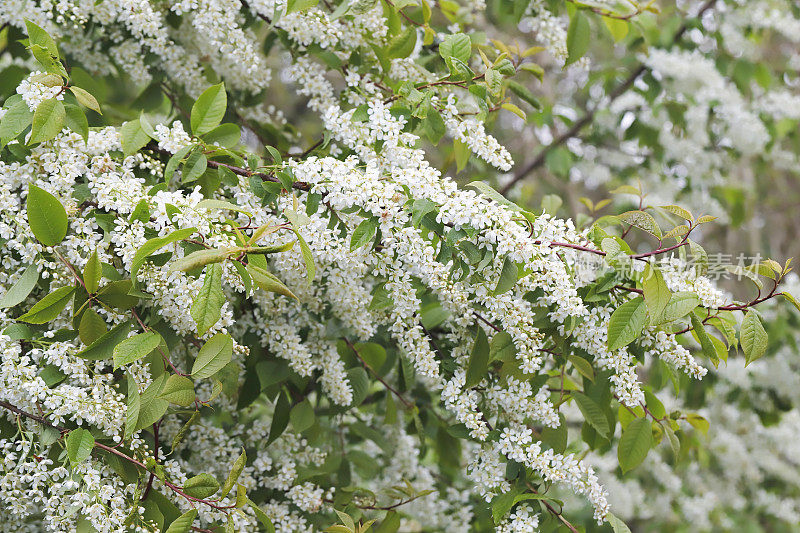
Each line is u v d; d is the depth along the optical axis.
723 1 4.07
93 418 2.89
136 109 3.24
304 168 2.92
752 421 4.40
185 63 3.20
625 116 4.32
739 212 4.80
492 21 4.00
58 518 2.89
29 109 2.92
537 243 2.93
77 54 3.21
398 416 3.26
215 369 2.89
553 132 4.95
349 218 2.94
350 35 3.10
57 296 2.89
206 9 3.04
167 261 2.90
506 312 2.96
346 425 3.21
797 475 4.31
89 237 2.93
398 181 2.92
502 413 3.03
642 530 4.72
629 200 4.70
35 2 3.11
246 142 3.43
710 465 4.50
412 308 2.96
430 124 3.01
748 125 4.27
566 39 3.25
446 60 2.99
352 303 3.02
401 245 2.92
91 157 2.96
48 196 2.88
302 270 2.97
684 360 2.97
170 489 2.94
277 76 5.96
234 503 2.95
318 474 3.09
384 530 3.09
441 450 3.23
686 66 3.98
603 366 3.01
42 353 2.93
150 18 3.06
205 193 3.01
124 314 2.94
